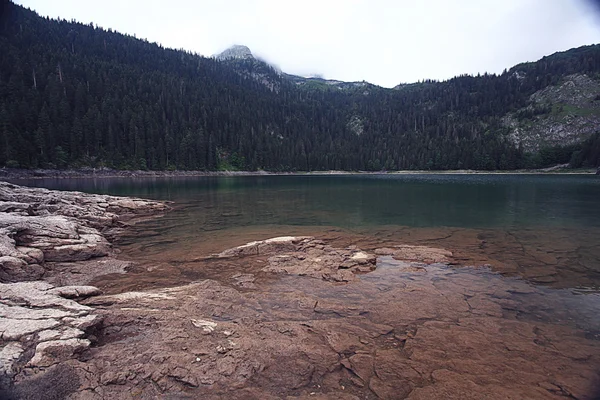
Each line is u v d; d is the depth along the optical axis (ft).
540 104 507.30
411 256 40.73
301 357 18.02
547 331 21.62
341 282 31.63
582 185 170.09
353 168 439.22
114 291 28.66
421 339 20.30
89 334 19.04
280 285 30.78
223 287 29.04
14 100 250.37
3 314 19.44
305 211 85.05
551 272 34.47
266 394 15.03
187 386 15.28
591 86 487.61
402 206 94.22
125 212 80.07
